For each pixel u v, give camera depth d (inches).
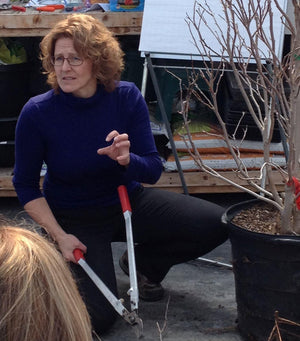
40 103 109.4
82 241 112.6
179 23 137.5
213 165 163.2
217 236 118.5
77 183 112.6
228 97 159.6
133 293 96.2
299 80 101.8
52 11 163.0
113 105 111.2
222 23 135.7
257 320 105.7
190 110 167.9
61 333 36.3
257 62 102.0
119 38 172.6
